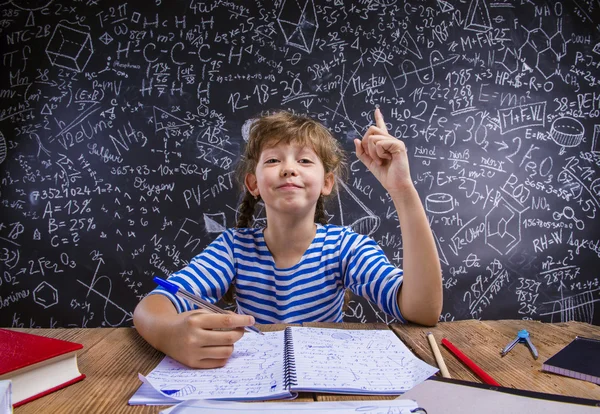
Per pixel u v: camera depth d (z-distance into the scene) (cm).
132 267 188
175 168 192
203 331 48
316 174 83
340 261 88
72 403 39
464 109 203
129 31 196
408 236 67
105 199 190
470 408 33
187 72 196
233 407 35
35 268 186
